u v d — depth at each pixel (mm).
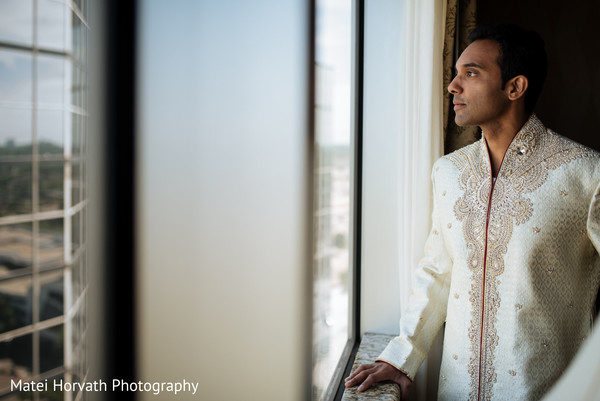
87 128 323
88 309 317
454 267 1172
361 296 1627
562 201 1023
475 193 1126
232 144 517
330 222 2350
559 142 1065
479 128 1610
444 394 1179
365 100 1593
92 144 326
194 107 453
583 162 1021
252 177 546
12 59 370
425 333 1204
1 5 367
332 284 2457
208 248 471
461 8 1629
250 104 544
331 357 1876
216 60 490
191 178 443
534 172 1059
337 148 2137
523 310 1040
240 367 518
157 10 403
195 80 456
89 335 317
